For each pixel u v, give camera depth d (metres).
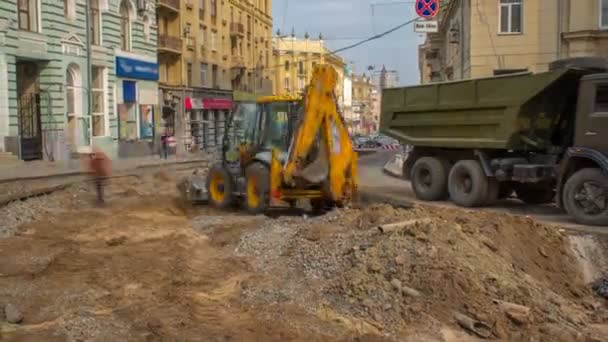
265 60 71.12
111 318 6.94
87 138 30.81
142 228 11.94
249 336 6.42
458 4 35.59
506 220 9.81
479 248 8.28
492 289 7.29
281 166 12.80
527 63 29.19
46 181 19.28
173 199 16.34
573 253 9.66
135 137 36.72
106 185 18.59
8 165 24.22
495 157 13.34
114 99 34.19
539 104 12.49
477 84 13.34
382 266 7.60
